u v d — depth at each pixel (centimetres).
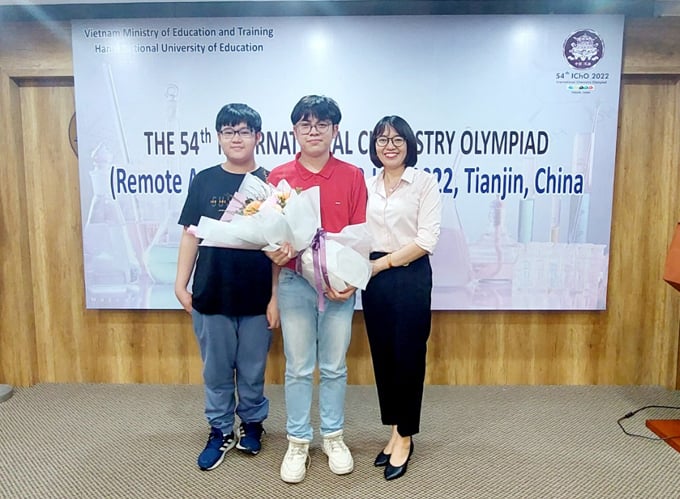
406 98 257
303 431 195
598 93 256
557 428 233
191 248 204
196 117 261
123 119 261
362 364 280
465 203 263
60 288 280
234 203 185
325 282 177
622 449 215
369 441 221
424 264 187
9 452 213
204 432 230
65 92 267
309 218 176
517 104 257
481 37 253
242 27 255
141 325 281
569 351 279
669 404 257
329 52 255
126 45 257
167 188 265
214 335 196
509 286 268
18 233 270
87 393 272
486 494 184
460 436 226
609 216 264
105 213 267
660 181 268
